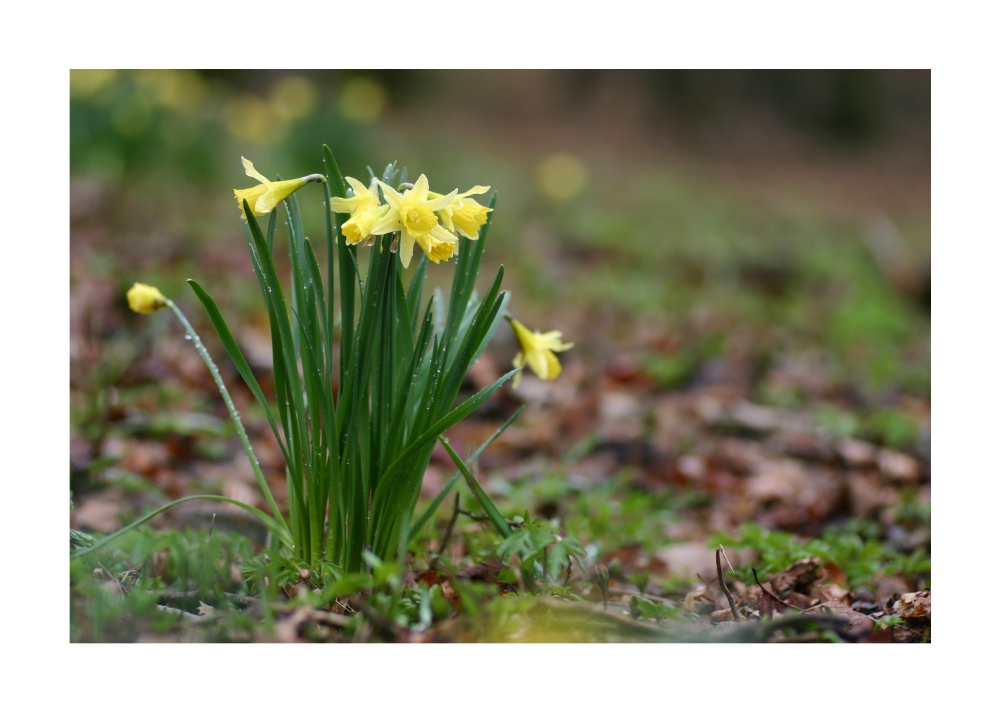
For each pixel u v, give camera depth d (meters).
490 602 1.42
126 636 1.41
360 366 1.43
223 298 2.54
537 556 1.50
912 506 1.82
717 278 3.75
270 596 1.41
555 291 3.32
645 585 1.57
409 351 1.45
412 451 1.43
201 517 1.68
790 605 1.51
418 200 1.39
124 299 2.31
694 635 1.43
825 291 3.73
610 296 3.33
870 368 2.81
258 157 4.03
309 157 3.75
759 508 1.86
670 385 2.53
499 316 1.51
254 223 1.42
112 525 1.64
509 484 1.85
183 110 3.80
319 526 1.46
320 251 3.14
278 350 1.44
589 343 2.80
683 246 4.18
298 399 1.45
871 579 1.61
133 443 1.82
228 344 1.45
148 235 2.92
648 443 2.09
